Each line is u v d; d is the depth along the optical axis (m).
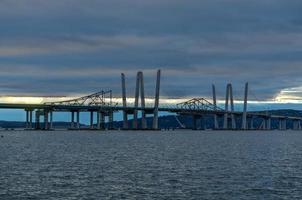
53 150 145.62
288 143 198.88
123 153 133.62
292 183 72.81
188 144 186.75
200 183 73.06
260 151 142.75
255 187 69.12
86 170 89.69
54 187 69.62
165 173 85.19
